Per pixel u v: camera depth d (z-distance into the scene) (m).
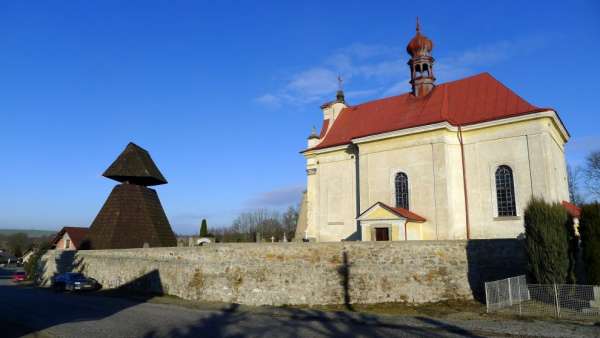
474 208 27.89
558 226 17.80
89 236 37.28
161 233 38.22
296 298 21.53
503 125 27.44
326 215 34.94
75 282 30.05
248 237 69.69
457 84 32.75
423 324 15.46
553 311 16.31
